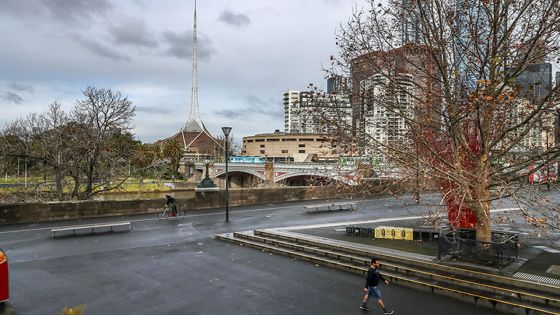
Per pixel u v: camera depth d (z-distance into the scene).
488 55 13.75
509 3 13.33
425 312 11.01
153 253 17.72
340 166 21.42
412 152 15.79
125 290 12.80
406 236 18.19
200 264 15.99
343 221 24.86
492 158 14.69
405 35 15.29
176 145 112.81
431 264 14.02
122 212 27.98
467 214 16.92
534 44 12.80
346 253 16.55
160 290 12.82
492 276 12.54
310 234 19.80
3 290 11.51
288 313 11.02
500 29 14.48
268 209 30.95
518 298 11.42
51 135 34.00
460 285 12.62
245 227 23.47
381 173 17.45
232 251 18.27
